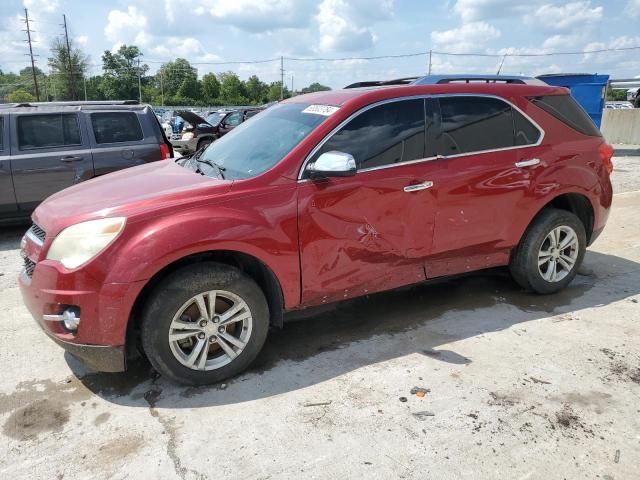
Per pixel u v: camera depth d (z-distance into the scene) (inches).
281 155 135.9
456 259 161.6
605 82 665.0
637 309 171.3
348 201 137.0
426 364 137.2
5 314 173.6
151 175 151.4
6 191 265.3
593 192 179.0
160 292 119.0
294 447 105.7
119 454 104.6
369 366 136.9
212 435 110.0
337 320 166.1
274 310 137.4
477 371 133.2
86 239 117.0
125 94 4872.0
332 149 137.6
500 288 190.4
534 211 168.6
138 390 127.8
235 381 130.9
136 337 129.2
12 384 131.0
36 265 121.3
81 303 115.5
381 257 145.8
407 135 147.4
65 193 145.8
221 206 124.3
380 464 100.4
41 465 101.8
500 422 112.6
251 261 134.7
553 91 175.0
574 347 145.4
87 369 137.8
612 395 122.3
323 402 121.0
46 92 3983.8
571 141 174.6
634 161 580.4
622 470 98.3
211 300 124.3
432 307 174.7
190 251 118.8
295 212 130.5
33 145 270.2
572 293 185.8
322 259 136.3
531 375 131.0
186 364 124.5
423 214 148.9
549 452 103.3
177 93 4950.8
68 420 116.1
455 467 99.3
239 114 803.4
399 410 117.3
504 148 162.2
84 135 279.3
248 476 98.0
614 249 239.8
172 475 98.6
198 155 171.2
